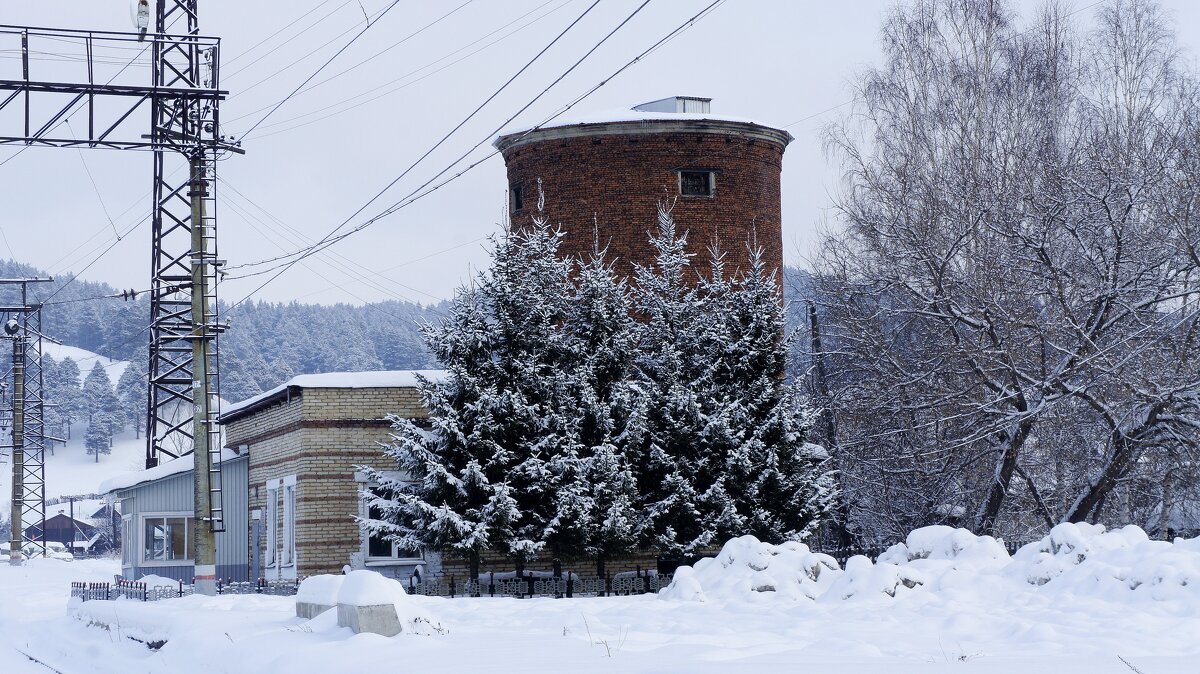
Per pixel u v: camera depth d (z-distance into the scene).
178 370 51.56
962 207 40.34
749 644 16.94
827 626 19.00
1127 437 35.56
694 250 42.16
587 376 33.53
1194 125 42.59
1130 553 21.08
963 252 39.25
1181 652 15.27
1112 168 38.81
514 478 32.47
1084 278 38.47
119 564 74.69
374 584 18.05
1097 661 13.66
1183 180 38.66
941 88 46.22
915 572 22.88
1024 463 39.38
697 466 34.19
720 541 34.75
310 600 20.86
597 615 21.45
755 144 43.19
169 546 43.16
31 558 85.00
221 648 18.94
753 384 35.38
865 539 43.84
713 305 36.41
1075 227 37.75
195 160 34.81
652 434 34.12
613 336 34.47
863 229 40.75
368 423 36.03
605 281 35.00
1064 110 46.41
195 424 33.97
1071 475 38.38
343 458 35.78
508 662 14.90
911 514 40.53
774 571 24.81
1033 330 36.69
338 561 35.38
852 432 42.44
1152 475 37.97
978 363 37.22
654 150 42.16
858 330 41.56
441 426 32.03
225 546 41.75
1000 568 23.17
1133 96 47.31
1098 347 35.56
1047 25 47.16
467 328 33.31
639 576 35.50
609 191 42.16
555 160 42.72
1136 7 48.00
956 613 19.62
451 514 31.36
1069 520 36.84
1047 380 35.09
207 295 34.41
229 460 42.16
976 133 45.00
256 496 41.06
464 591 33.69
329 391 35.88
